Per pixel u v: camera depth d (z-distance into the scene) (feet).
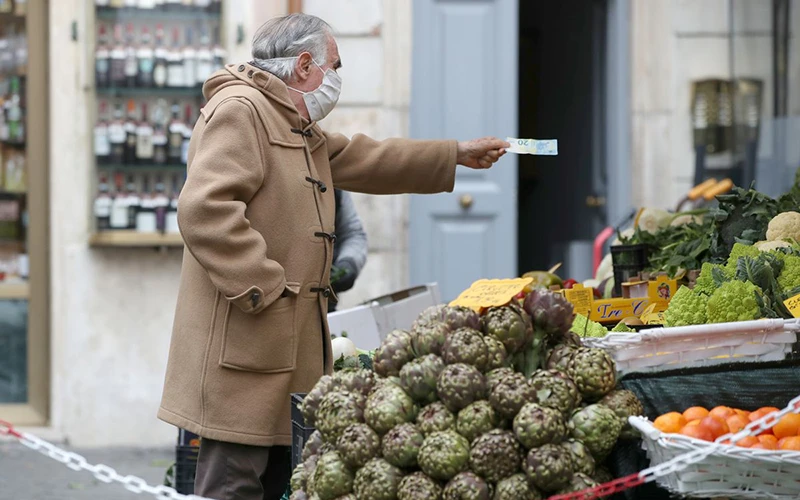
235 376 17.39
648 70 38.22
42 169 39.37
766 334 14.84
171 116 37.83
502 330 13.97
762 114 36.22
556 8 45.98
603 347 14.65
